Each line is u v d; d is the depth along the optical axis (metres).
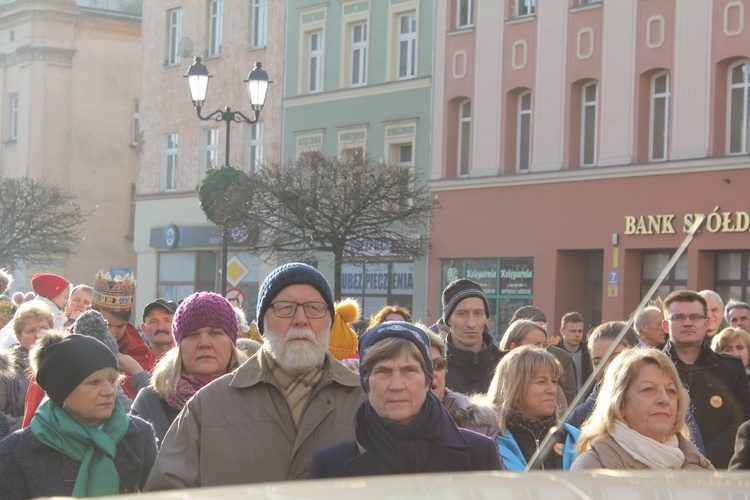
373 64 36.81
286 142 39.62
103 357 5.44
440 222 34.66
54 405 5.44
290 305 5.12
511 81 32.97
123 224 57.56
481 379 8.34
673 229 28.95
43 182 48.34
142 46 46.84
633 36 30.08
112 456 5.43
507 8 33.16
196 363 6.21
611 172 30.36
